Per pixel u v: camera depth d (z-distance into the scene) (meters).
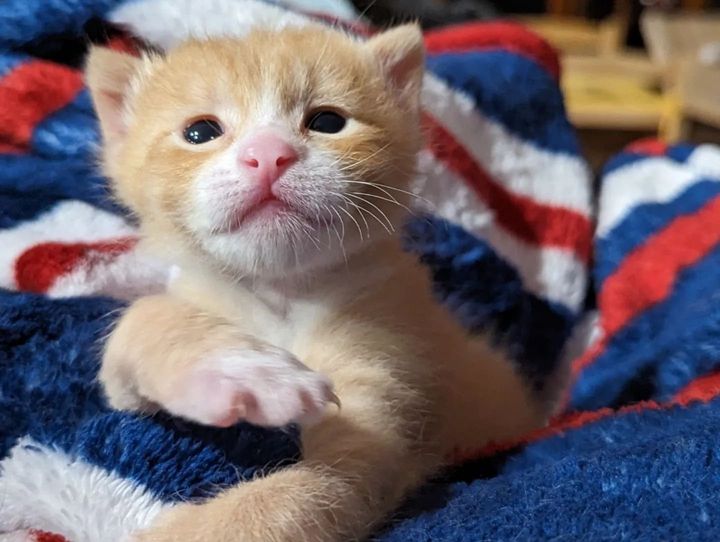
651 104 0.37
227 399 0.09
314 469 0.10
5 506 0.09
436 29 0.24
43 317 0.11
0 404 0.10
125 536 0.09
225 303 0.12
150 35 0.17
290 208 0.11
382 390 0.11
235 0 0.18
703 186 0.19
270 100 0.11
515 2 0.49
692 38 0.40
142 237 0.13
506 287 0.17
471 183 0.17
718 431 0.09
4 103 0.16
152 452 0.09
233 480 0.10
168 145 0.11
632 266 0.18
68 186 0.14
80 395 0.10
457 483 0.11
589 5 0.48
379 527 0.10
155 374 0.09
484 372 0.14
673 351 0.14
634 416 0.12
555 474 0.10
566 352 0.18
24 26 0.17
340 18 0.20
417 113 0.13
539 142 0.19
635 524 0.08
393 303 0.12
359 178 0.11
